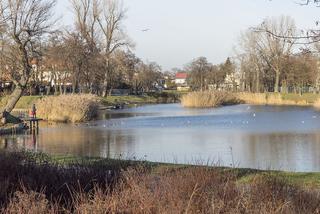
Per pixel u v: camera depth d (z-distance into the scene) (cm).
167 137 2578
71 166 762
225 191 539
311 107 5341
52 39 4709
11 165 713
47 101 3938
